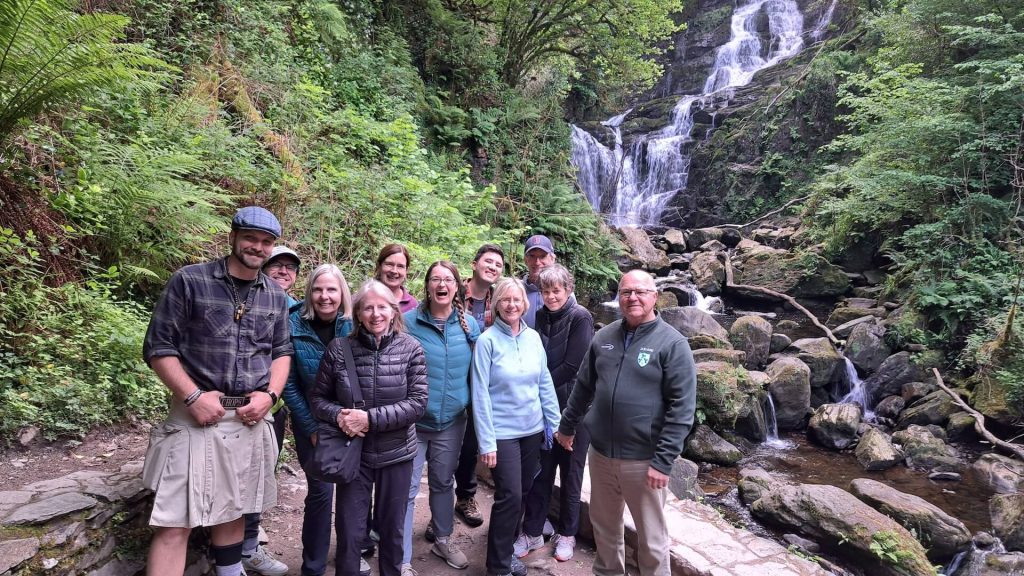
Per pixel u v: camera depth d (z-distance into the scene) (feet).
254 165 19.92
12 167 12.77
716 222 58.34
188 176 17.03
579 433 11.07
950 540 16.97
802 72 58.34
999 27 32.19
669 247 51.62
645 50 50.21
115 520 8.11
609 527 9.68
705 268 44.16
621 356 9.13
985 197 30.58
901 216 35.81
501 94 44.21
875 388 29.01
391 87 32.76
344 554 8.80
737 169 57.98
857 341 30.89
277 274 10.04
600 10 46.39
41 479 8.77
